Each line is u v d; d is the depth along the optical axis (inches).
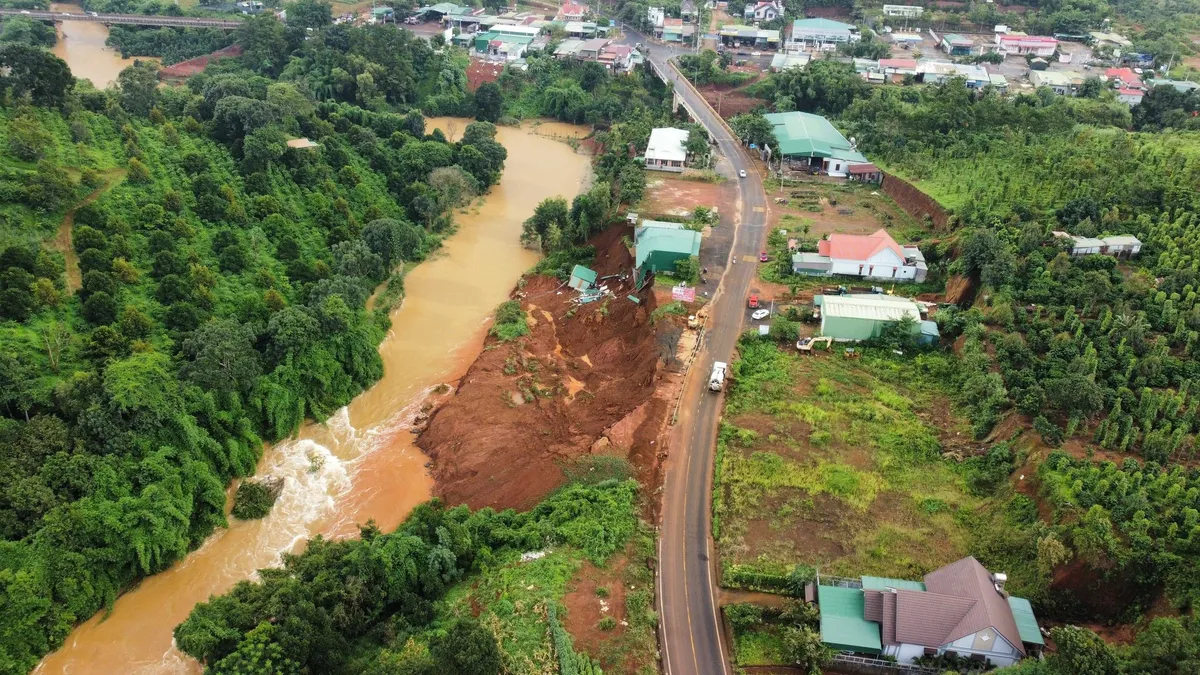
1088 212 4015.8
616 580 2546.8
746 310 3941.9
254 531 3002.0
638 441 3159.5
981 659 2192.4
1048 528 2513.5
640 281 4207.7
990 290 3651.6
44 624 2474.2
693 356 3592.5
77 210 3720.5
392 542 2568.9
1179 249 3698.3
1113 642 2246.6
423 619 2486.5
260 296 3873.0
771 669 2271.2
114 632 2593.5
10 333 3034.0
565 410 3511.3
